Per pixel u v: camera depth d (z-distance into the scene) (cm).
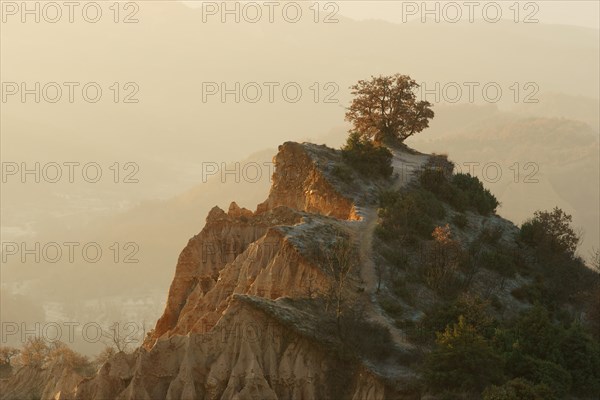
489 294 8025
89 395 6147
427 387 6006
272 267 7062
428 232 8456
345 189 9012
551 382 6384
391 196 8794
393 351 6391
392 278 7469
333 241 7562
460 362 6034
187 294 8256
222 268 8112
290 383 6097
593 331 8038
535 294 8412
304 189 9212
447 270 7800
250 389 5959
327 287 6894
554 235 9588
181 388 6019
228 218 8394
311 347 6222
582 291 8781
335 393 6134
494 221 9750
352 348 6309
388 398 6000
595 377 6838
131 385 6041
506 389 5909
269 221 8144
